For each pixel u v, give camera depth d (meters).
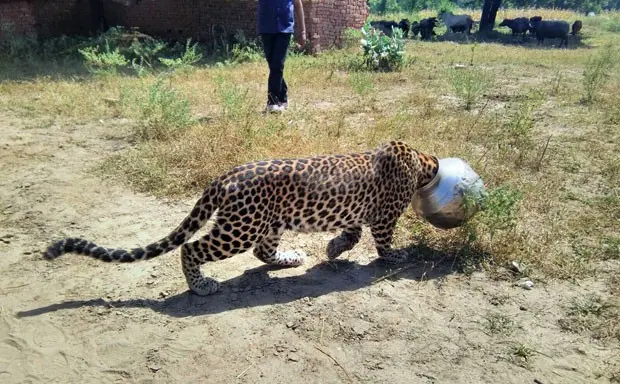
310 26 18.11
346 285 4.71
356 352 3.93
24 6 17.83
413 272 4.93
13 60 15.20
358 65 15.27
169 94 8.87
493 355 3.91
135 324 4.18
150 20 20.47
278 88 9.81
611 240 5.33
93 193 6.52
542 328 4.18
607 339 4.06
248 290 4.62
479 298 4.55
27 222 5.84
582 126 9.25
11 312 4.33
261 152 7.16
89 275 4.87
